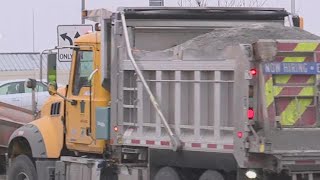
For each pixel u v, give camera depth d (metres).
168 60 24.25
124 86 26.08
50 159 30.39
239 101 21.66
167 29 27.86
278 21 28.30
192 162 23.73
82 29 40.88
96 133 27.69
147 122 25.17
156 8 27.20
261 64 21.39
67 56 32.91
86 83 28.61
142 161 26.19
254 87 21.50
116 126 26.58
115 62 26.44
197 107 23.39
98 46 27.84
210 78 23.05
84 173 28.25
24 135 30.91
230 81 22.41
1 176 40.41
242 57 21.50
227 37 23.38
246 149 21.44
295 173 21.41
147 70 24.91
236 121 21.78
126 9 26.62
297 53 21.88
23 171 31.22
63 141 29.92
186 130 23.84
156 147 24.80
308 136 21.67
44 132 30.44
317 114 22.11
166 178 24.47
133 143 25.77
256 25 24.56
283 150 21.33
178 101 23.95
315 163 21.59
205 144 23.17
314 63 22.03
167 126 24.06
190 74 23.64
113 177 27.81
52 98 30.94
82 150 28.83
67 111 29.58
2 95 59.16
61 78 40.12
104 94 27.61
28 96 60.41
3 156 41.06
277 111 21.70
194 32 28.09
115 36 26.38
